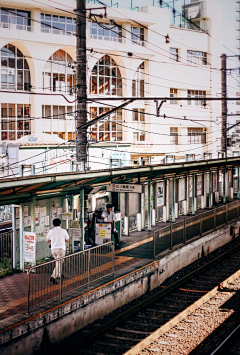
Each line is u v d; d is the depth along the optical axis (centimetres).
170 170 2147
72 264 1213
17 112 4159
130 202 2008
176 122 5244
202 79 5494
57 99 4306
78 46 1744
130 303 1362
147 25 4834
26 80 4188
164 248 1672
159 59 4991
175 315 1285
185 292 1502
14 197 1353
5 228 2067
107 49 4522
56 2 4134
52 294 1160
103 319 1229
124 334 1148
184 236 1847
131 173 1806
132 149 4684
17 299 1159
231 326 1180
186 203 2495
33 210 1414
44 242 1542
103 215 1712
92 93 4584
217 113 5716
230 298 1417
